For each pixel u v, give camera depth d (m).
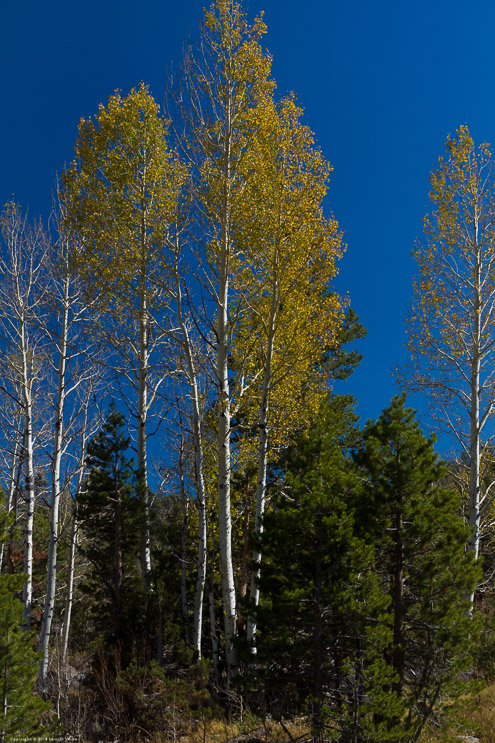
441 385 13.73
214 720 9.73
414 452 9.19
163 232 13.16
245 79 12.57
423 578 8.60
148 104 13.92
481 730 7.57
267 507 12.84
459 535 8.91
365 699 7.18
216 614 15.53
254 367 12.74
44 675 12.14
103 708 10.47
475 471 12.95
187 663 11.55
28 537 13.84
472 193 14.41
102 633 13.43
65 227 14.03
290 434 12.26
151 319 13.02
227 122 12.51
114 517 14.37
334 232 11.43
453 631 8.05
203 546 12.45
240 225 11.56
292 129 11.36
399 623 8.46
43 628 12.54
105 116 13.79
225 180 11.81
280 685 8.35
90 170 13.96
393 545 8.89
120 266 12.80
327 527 8.07
